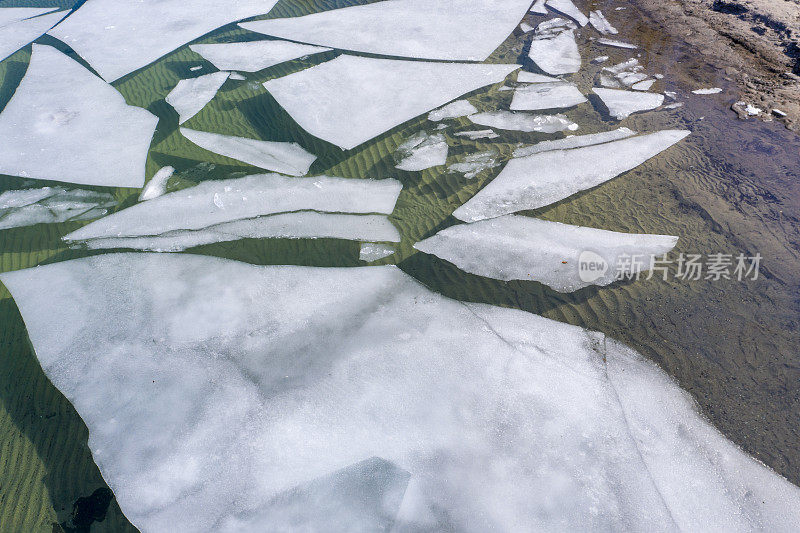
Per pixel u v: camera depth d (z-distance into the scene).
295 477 3.81
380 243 5.73
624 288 5.02
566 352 4.57
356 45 9.35
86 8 11.80
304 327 4.93
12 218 6.25
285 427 4.13
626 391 4.26
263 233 5.95
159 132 7.58
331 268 5.49
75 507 3.69
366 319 4.96
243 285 5.37
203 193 6.50
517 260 5.38
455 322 4.88
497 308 4.98
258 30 10.16
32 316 5.13
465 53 8.90
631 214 5.77
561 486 3.68
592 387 4.30
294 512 3.60
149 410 4.30
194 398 4.38
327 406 4.27
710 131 6.77
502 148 6.84
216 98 8.20
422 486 3.71
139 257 5.74
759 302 4.79
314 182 6.56
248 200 6.37
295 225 6.01
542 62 8.45
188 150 7.20
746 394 4.16
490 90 7.93
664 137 6.75
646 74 7.96
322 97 8.01
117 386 4.50
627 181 6.19
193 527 3.55
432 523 3.51
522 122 7.25
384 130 7.29
